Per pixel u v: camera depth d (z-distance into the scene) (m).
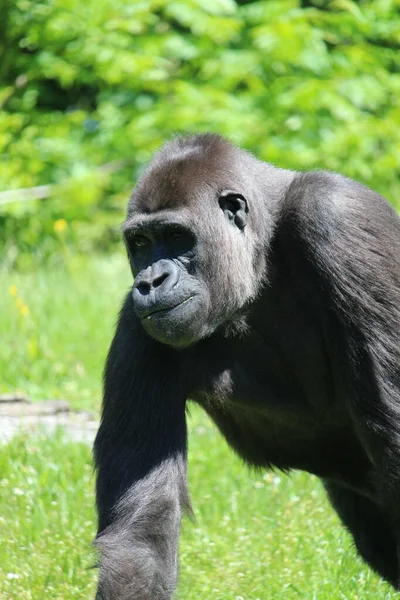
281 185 22.67
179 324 20.44
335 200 21.23
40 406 36.88
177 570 21.12
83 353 43.47
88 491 29.94
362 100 69.62
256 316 22.22
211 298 21.05
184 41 71.56
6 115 71.38
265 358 22.56
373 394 20.66
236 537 27.11
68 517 28.08
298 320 22.06
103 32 69.62
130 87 71.44
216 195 21.16
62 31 69.31
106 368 21.72
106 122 72.00
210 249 20.88
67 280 55.56
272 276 22.00
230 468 31.98
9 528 27.11
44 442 32.44
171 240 20.78
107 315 48.12
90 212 73.00
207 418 37.09
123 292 52.00
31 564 25.25
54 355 42.91
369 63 72.38
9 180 69.69
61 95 80.62
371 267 20.78
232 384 22.44
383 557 24.67
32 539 26.70
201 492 30.06
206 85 70.25
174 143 22.14
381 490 21.09
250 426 23.91
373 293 20.72
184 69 73.31
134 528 20.45
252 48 72.38
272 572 25.00
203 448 33.66
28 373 40.88
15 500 28.75
